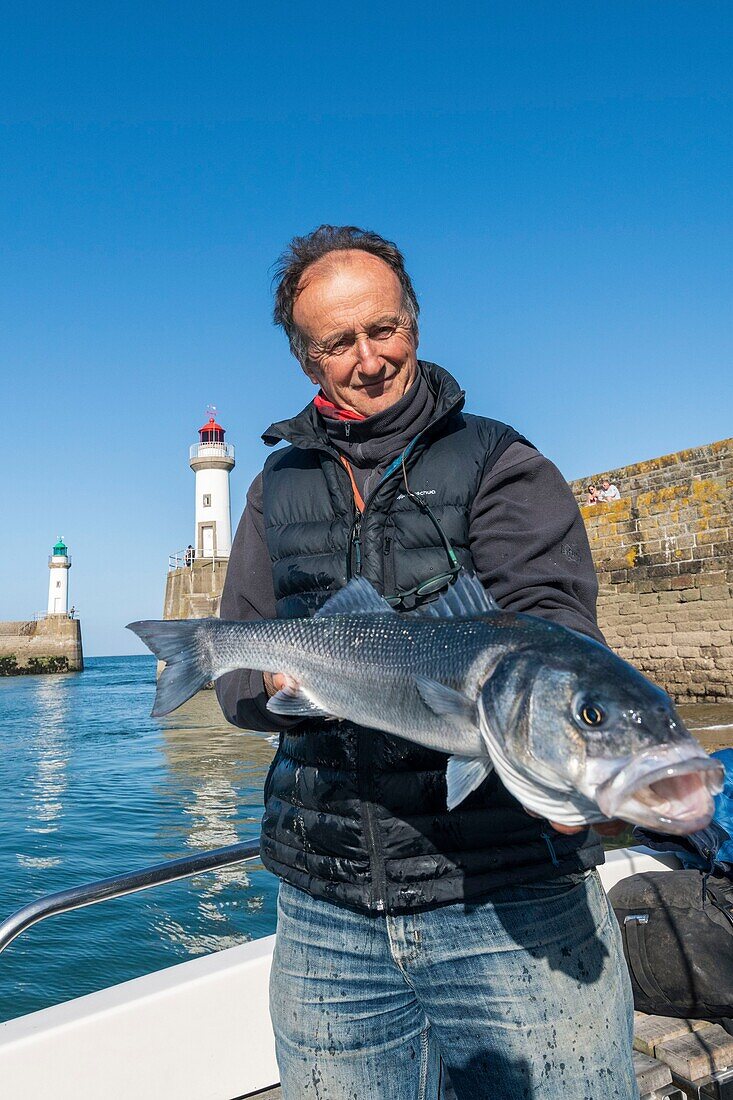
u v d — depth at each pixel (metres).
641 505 21.19
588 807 1.30
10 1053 2.42
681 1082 2.76
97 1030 2.54
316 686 1.76
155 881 2.51
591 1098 1.61
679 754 1.20
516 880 1.63
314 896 1.80
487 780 1.65
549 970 1.63
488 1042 1.65
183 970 2.77
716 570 19.56
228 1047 2.70
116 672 95.88
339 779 1.72
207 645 1.95
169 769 19.22
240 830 12.46
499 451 1.90
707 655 19.62
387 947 1.73
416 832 1.65
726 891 2.95
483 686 1.47
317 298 1.96
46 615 72.69
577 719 1.29
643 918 2.94
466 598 1.69
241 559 2.28
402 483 1.91
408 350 2.00
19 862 10.73
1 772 19.52
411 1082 1.83
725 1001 2.76
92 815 13.86
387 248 2.06
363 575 1.88
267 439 2.17
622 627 21.48
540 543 1.78
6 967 6.93
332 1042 1.78
